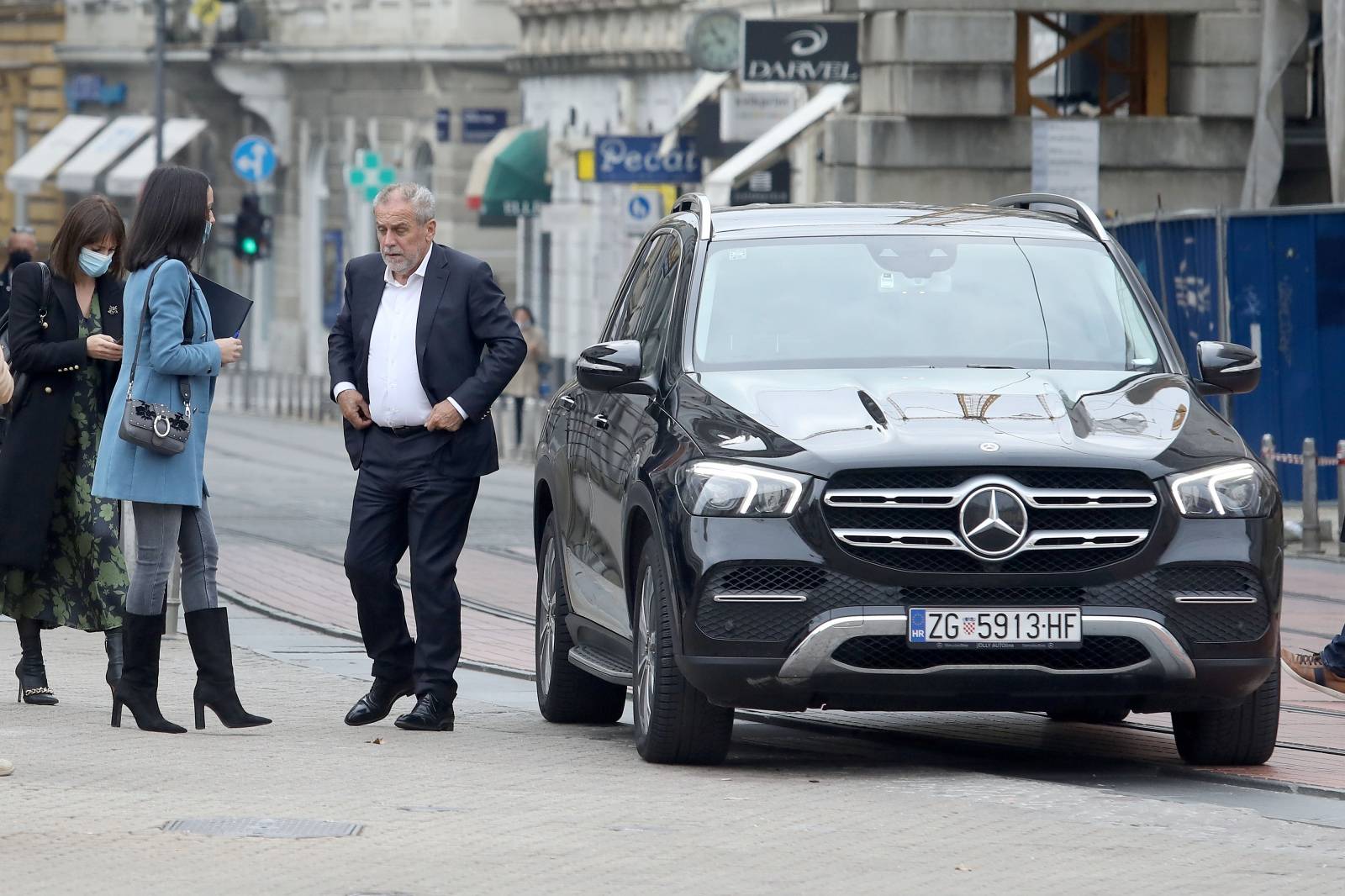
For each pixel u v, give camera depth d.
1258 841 18.56
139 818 19.02
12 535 25.39
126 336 23.58
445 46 134.50
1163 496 21.06
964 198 71.44
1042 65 72.88
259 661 31.50
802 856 17.67
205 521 24.42
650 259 26.44
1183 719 22.58
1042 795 20.62
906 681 20.80
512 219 126.75
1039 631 20.75
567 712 26.19
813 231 24.81
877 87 72.69
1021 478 20.92
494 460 25.39
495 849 17.81
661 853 17.70
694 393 22.72
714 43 90.62
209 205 23.89
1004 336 23.67
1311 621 36.69
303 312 149.88
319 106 147.00
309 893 16.22
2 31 165.50
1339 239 54.91
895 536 20.83
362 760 22.47
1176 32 72.62
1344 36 60.41
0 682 28.31
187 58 150.88
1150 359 23.77
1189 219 56.47
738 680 20.94
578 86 120.25
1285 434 55.44
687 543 21.17
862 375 22.77
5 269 43.22
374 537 25.30
